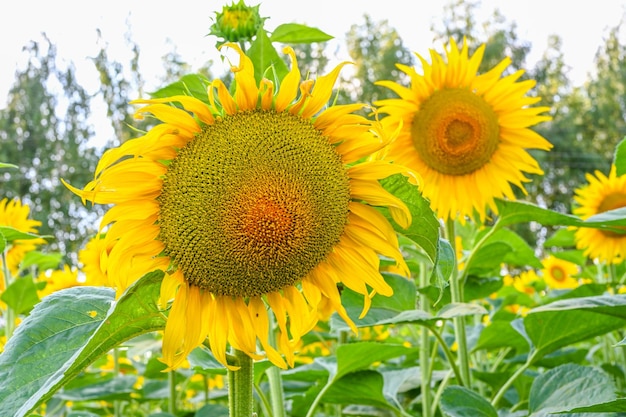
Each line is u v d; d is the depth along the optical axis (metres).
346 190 0.66
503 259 1.30
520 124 1.17
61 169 7.95
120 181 0.61
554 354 1.25
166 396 1.29
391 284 0.96
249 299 0.65
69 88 8.40
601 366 1.36
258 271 0.64
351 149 0.67
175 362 0.61
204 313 0.64
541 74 10.33
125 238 0.62
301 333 0.66
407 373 1.13
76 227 7.37
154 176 0.62
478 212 1.18
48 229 7.16
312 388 1.02
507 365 1.37
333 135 0.66
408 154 1.18
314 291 0.67
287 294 0.66
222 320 0.64
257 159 0.63
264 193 0.63
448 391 0.87
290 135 0.64
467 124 1.15
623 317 0.83
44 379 0.54
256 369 0.88
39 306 0.60
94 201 0.60
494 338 1.08
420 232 0.66
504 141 1.18
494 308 1.56
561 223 0.98
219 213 0.62
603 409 0.68
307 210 0.64
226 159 0.63
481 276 1.27
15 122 8.26
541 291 2.05
